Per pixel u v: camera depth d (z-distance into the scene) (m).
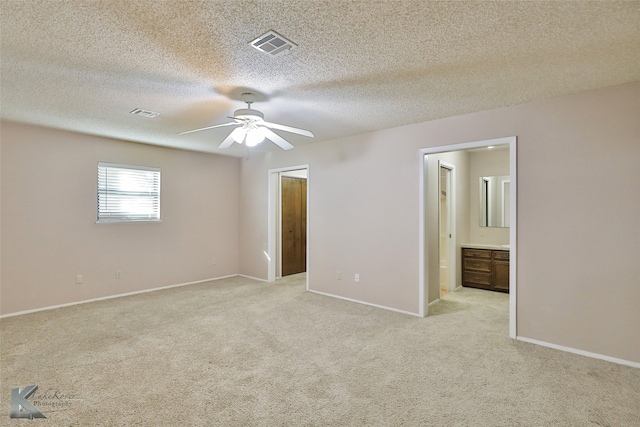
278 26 1.84
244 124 2.97
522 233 3.14
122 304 4.34
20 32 1.88
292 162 5.34
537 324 3.06
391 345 3.03
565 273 2.93
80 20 1.77
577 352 2.86
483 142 3.37
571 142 2.90
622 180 2.69
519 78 2.57
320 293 4.91
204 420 1.95
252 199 6.10
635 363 2.63
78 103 3.14
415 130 3.88
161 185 5.23
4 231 3.83
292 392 2.25
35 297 4.04
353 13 1.72
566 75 2.52
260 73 2.47
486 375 2.48
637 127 2.63
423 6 1.67
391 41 2.02
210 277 5.93
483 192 5.62
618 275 2.70
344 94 2.91
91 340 3.13
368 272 4.34
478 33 1.92
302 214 6.71
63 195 4.25
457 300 4.59
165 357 2.77
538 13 1.73
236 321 3.68
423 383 2.36
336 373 2.51
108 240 4.67
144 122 3.81
